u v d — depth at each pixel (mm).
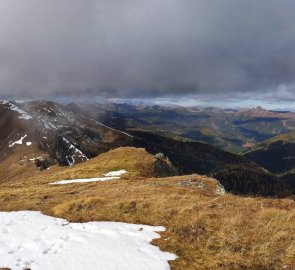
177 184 40875
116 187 38719
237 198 25359
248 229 18000
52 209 26141
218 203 23297
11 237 18609
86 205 25562
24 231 19656
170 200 25078
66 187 46750
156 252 16156
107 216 22562
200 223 18906
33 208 27906
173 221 20328
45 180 67375
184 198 25719
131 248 16500
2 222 21938
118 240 17625
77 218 22531
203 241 17234
